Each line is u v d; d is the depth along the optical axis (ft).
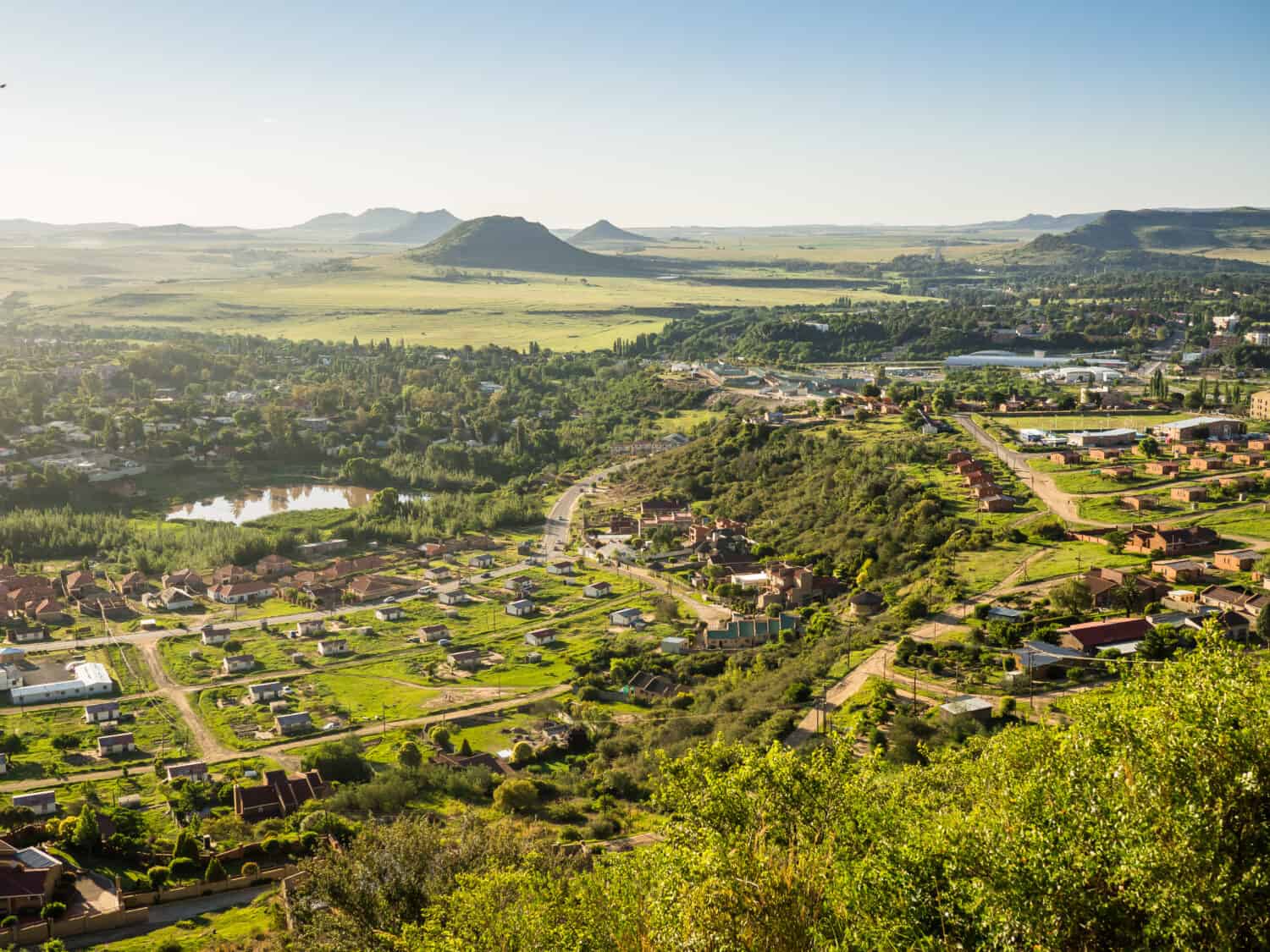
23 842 400.67
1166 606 499.51
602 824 376.48
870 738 390.21
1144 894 142.82
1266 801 151.12
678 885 172.76
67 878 375.66
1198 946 140.67
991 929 147.54
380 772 471.21
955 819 168.55
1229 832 148.25
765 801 200.13
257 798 437.17
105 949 327.06
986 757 225.56
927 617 534.37
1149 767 158.40
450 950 189.06
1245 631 464.24
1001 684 437.58
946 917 153.07
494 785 443.73
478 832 294.87
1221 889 140.56
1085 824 153.58
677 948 163.43
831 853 176.65
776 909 163.22
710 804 200.03
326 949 246.47
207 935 330.75
